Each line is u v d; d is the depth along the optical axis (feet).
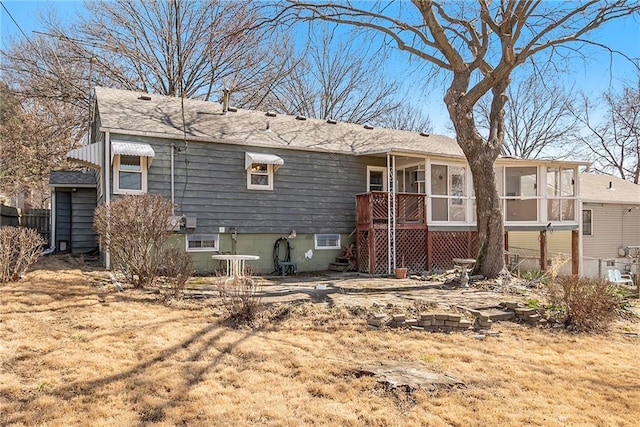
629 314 29.04
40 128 70.23
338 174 46.98
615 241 63.05
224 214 40.22
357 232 46.03
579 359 19.54
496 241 37.65
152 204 28.53
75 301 23.34
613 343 22.66
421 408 13.42
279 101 85.20
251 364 16.35
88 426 11.21
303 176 44.73
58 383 13.66
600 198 60.29
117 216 27.71
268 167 42.65
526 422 12.79
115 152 34.06
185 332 19.25
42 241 31.68
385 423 12.32
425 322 23.22
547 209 51.13
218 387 14.10
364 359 17.83
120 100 41.50
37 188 75.41
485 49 37.65
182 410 12.39
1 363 14.89
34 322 19.49
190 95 75.56
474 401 14.16
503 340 21.98
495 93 39.06
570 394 15.31
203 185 39.34
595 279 27.73
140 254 27.71
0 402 12.28
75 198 48.91
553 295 26.91
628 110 76.69
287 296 27.50
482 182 37.73
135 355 16.31
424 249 46.24
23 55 68.49
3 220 47.80
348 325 22.25
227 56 70.03
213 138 39.63
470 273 38.58
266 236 42.65
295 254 44.24
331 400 13.71
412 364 17.43
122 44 71.67
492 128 38.58
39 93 68.95
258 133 44.09
